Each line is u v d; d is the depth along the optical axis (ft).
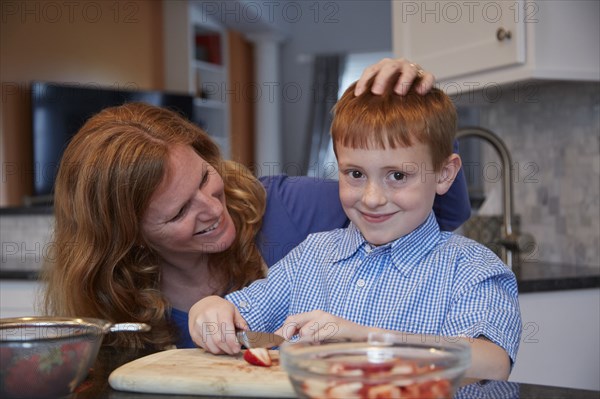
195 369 2.83
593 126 6.42
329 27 24.34
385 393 2.21
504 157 6.77
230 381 2.64
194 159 4.17
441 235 3.77
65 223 4.23
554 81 6.19
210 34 22.20
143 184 3.94
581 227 6.63
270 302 3.97
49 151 15.92
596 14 5.83
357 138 3.43
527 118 7.28
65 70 16.81
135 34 18.44
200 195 4.09
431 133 3.45
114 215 4.03
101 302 4.21
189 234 4.09
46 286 4.70
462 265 3.54
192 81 19.76
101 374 3.00
